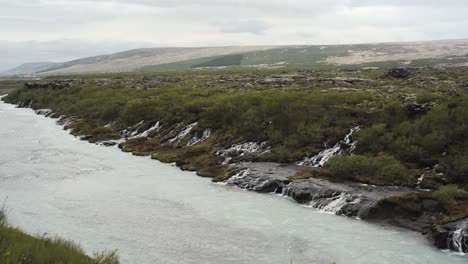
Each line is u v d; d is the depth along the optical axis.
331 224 30.86
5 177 43.34
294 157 46.59
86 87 113.69
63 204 34.91
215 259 24.86
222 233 28.95
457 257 25.39
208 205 35.16
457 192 32.09
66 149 60.03
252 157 48.28
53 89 125.00
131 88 102.94
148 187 40.62
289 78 100.31
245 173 42.75
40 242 18.81
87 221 30.95
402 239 28.09
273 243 27.30
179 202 35.91
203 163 48.97
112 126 75.00
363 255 25.53
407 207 31.31
